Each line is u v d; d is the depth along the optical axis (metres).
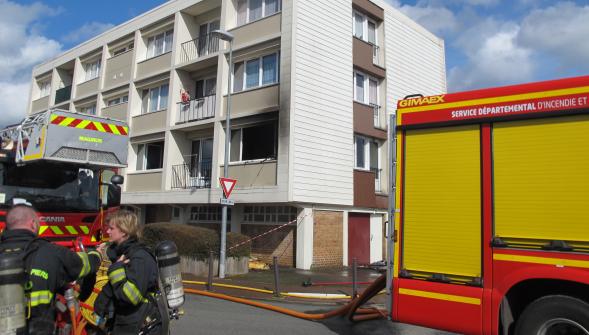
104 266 4.86
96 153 7.06
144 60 22.94
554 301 4.55
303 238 15.43
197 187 18.80
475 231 5.13
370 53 19.11
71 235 6.79
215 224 18.78
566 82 4.82
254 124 16.97
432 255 5.38
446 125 5.53
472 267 5.08
